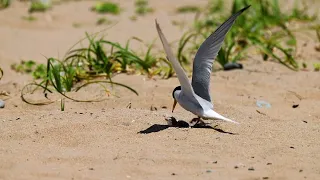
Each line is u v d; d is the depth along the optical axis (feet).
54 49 58.39
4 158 32.32
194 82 34.30
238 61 53.47
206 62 34.01
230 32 56.59
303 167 31.32
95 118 37.50
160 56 54.29
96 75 47.19
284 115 40.86
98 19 67.67
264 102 43.04
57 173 30.63
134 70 49.11
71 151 33.19
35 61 55.01
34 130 35.88
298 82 47.88
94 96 43.55
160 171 30.81
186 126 36.73
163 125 36.63
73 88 45.80
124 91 44.73
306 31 62.18
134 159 32.07
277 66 52.03
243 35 57.26
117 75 48.21
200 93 34.40
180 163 31.65
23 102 42.57
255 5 63.82
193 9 71.92
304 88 46.42
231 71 50.57
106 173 30.63
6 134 35.42
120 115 38.14
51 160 32.09
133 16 69.51
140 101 42.55
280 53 55.83
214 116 33.60
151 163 31.60
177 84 46.26
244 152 32.99
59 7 72.33
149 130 35.81
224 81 47.57
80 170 30.96
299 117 40.57
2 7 71.05
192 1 76.38
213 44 33.60
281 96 44.73
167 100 42.70
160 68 48.60
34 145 34.06
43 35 62.69
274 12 64.54
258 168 31.17
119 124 36.70
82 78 46.91
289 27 63.05
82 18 68.74
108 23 67.05
